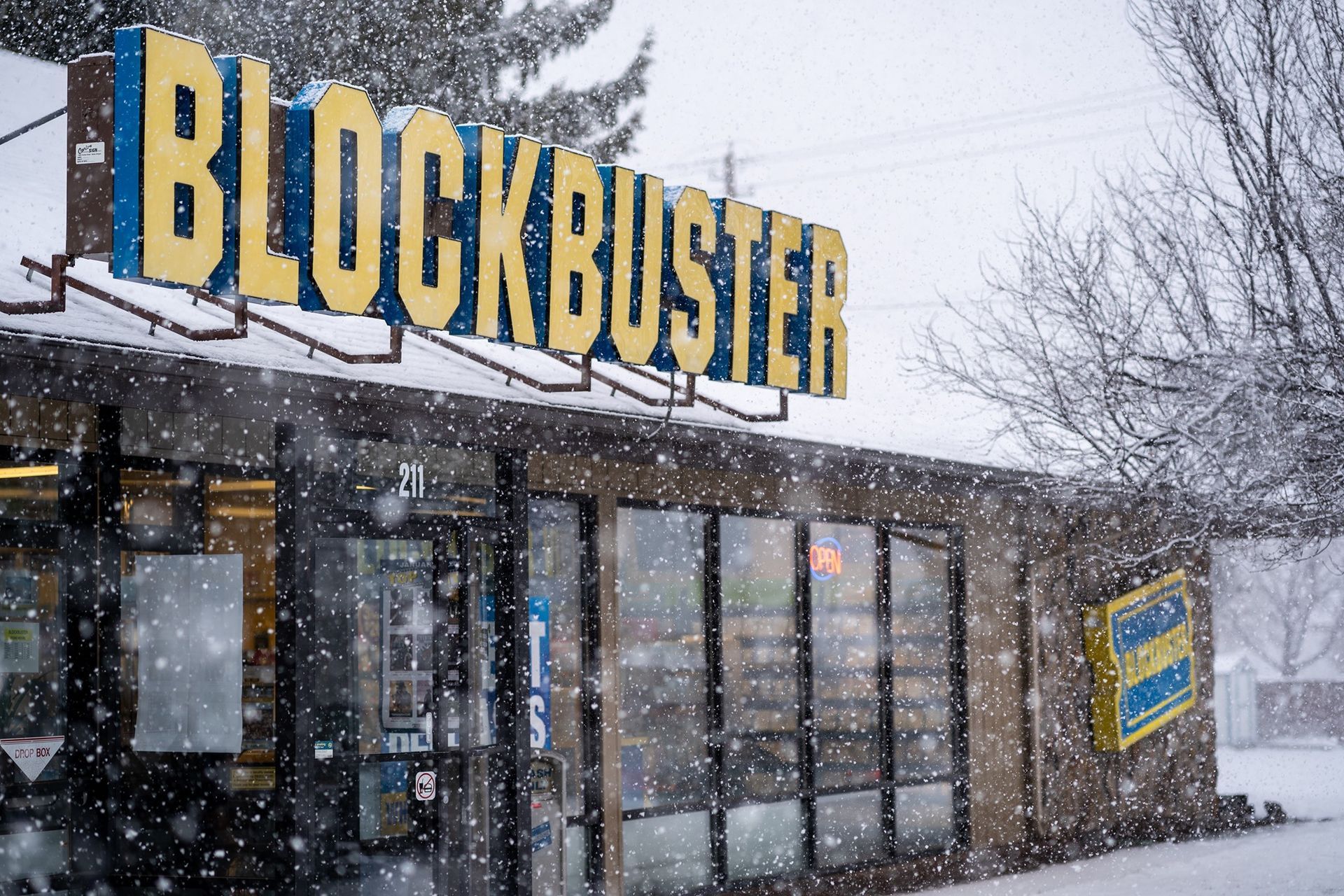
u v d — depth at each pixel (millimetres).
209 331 8062
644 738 11352
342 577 9617
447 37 26625
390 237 9117
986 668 14695
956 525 14555
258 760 9383
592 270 10172
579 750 10938
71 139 7996
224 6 23906
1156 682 16734
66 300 8258
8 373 7469
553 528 10969
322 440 9312
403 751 9398
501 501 10203
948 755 14250
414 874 9734
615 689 11109
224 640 9133
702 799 11758
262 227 8312
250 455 9992
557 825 10336
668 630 11672
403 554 9883
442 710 9742
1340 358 13711
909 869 13477
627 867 11062
